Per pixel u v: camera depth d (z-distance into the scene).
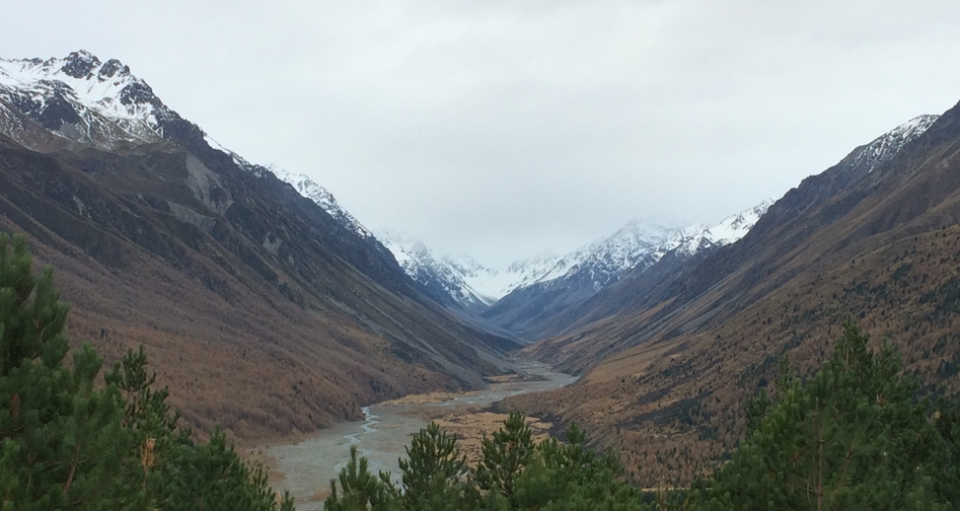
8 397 16.02
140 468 19.41
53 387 16.50
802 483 21.38
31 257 18.03
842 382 21.62
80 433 15.78
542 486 22.64
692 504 25.84
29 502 15.33
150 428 27.48
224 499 27.52
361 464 23.77
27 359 16.38
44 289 17.61
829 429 20.73
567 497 22.72
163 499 25.23
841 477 21.16
